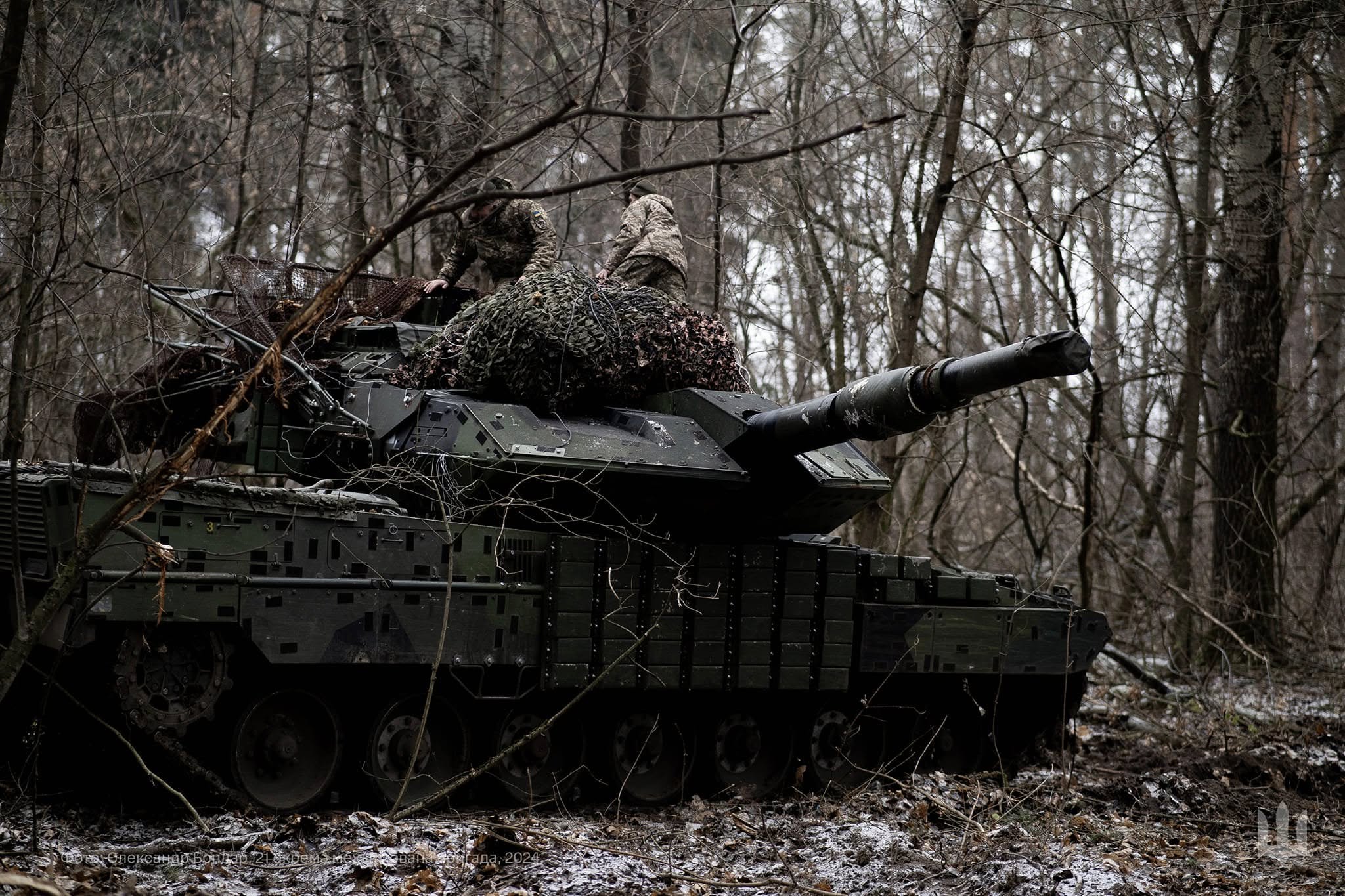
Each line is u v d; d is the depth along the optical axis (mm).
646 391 9789
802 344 17938
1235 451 17875
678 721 9656
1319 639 19016
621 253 10547
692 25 14984
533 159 15375
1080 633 11047
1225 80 15422
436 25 15641
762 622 9508
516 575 8664
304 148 14430
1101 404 15438
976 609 10508
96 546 6609
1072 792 10000
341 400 9984
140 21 13156
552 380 9078
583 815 8992
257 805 7977
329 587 7891
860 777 10477
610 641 8930
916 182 15648
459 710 8805
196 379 10320
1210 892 7238
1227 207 17125
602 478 8820
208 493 7512
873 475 9852
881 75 14766
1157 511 18047
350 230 14938
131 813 7836
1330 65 16766
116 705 7379
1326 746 12414
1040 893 6758
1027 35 14633
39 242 9508
